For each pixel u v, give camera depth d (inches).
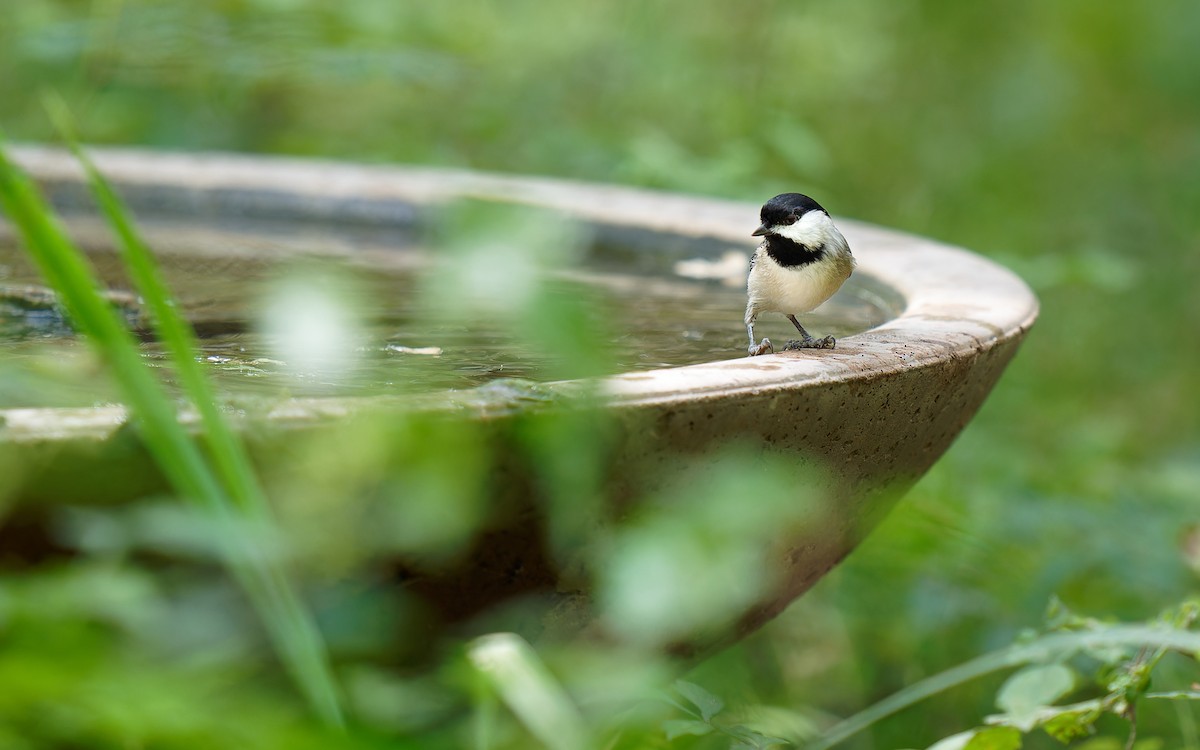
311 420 102.5
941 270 212.5
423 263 242.8
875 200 630.5
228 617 105.3
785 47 688.4
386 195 283.6
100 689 75.2
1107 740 179.0
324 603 111.6
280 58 410.3
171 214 293.9
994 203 639.8
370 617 114.7
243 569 82.7
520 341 168.9
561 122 558.3
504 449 109.5
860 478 156.5
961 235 613.0
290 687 108.7
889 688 275.3
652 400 122.4
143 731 75.0
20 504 100.7
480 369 151.6
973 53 738.2
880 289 222.5
